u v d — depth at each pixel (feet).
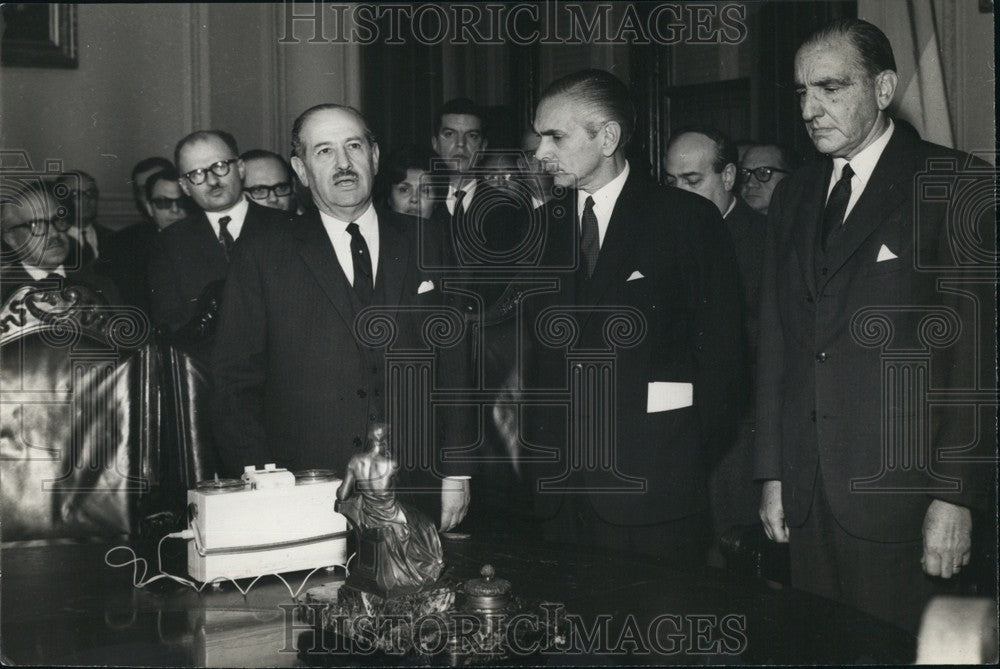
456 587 4.98
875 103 7.80
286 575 5.51
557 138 9.53
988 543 7.68
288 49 12.16
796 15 10.03
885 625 4.67
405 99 11.87
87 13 11.92
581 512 9.37
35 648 4.51
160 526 6.56
